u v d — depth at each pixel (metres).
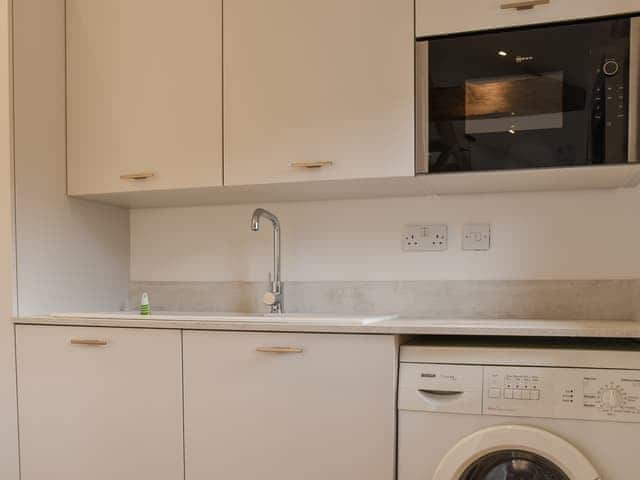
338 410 1.54
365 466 1.51
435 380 1.48
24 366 1.87
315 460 1.56
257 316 1.97
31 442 1.85
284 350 1.57
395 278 2.11
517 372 1.43
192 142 1.95
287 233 2.24
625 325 1.53
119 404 1.75
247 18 1.90
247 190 2.01
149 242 2.42
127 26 2.04
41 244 2.00
